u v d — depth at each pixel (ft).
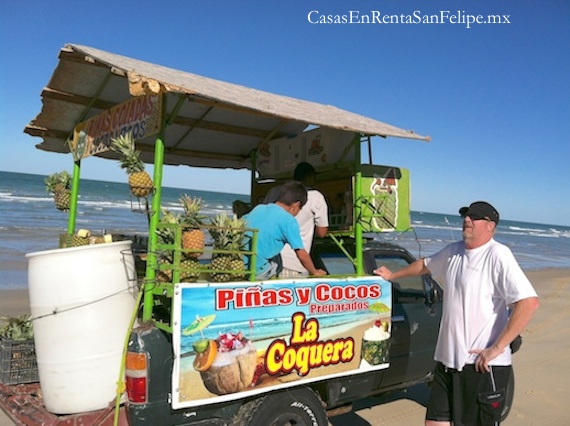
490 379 10.95
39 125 16.98
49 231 77.82
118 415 10.27
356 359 13.48
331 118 13.91
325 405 13.03
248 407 11.50
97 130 14.62
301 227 15.17
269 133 19.39
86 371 10.56
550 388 21.54
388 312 14.33
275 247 13.15
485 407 10.99
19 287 41.11
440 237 138.21
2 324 27.66
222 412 11.16
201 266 11.57
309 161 17.61
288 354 11.94
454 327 11.45
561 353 27.73
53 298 10.62
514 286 10.63
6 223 84.28
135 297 11.43
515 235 216.95
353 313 13.42
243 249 12.11
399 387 16.37
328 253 17.02
